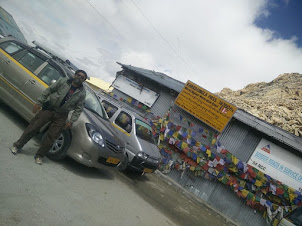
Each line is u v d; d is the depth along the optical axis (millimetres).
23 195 3111
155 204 6555
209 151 11945
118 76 16266
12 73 5855
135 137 8023
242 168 11328
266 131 11820
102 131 5191
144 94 15242
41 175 3982
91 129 4941
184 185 12320
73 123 4863
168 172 12648
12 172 3541
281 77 68625
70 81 4219
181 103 13547
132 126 8250
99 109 6242
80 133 4848
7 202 2787
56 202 3396
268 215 10539
